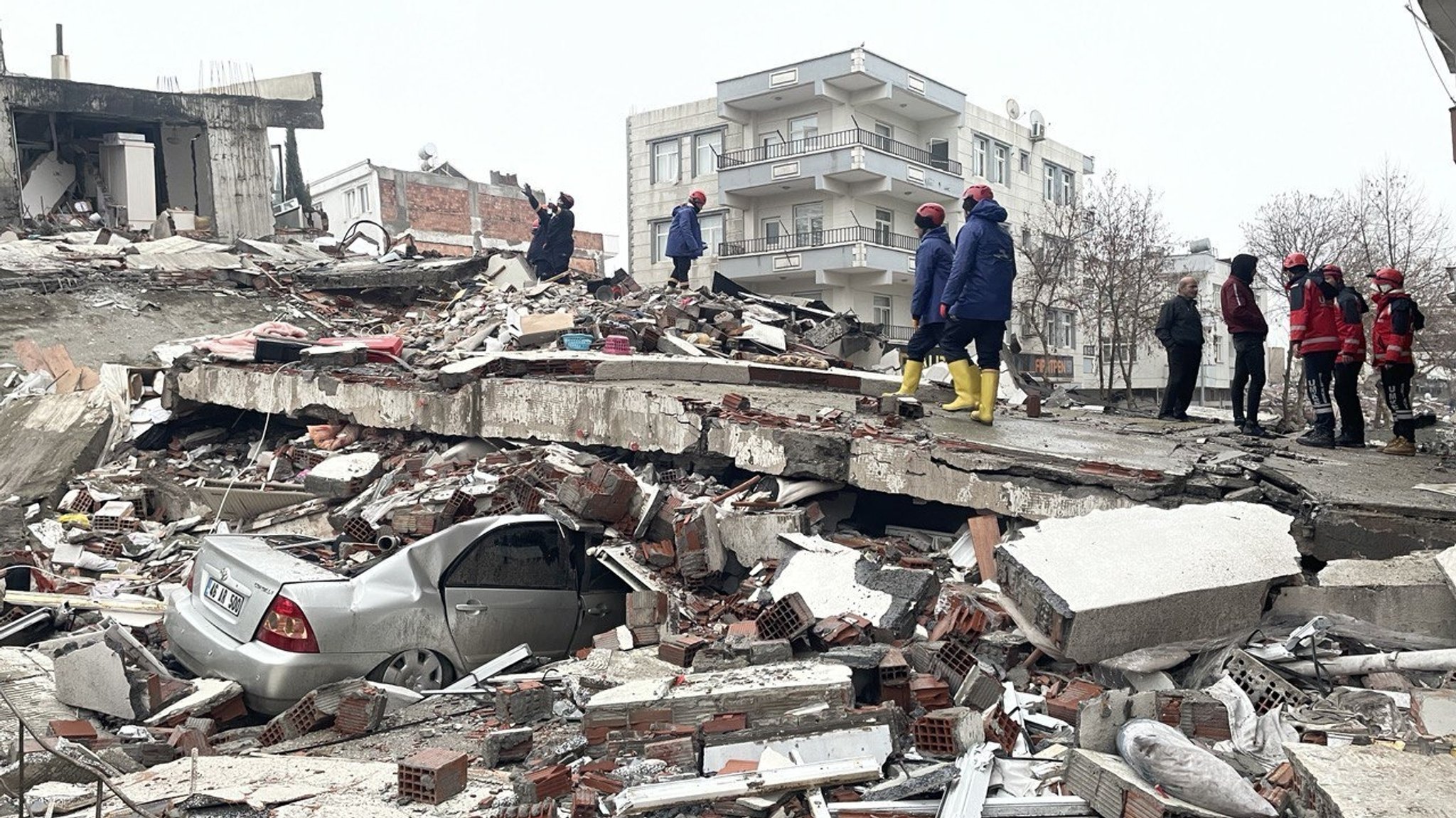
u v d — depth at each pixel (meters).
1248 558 5.88
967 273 9.76
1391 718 4.66
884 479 8.48
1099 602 5.40
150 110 29.45
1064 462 7.90
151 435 13.52
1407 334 10.16
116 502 11.49
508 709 5.56
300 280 20.12
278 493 10.95
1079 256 41.44
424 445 11.63
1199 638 5.62
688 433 9.58
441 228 48.62
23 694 6.23
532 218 52.16
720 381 12.05
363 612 6.16
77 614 8.20
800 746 4.62
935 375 15.15
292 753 5.32
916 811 4.14
